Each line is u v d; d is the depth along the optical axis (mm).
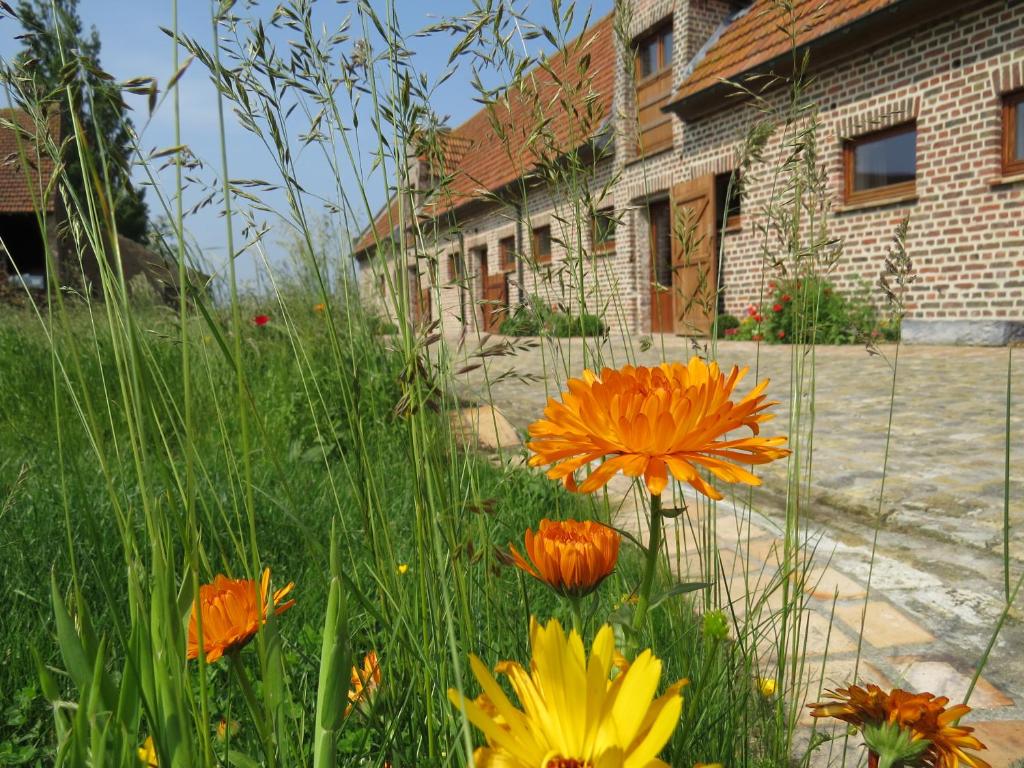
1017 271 7590
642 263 12641
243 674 761
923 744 814
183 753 571
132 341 588
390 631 869
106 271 630
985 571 2438
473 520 1106
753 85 9828
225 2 628
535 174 1284
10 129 670
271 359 4141
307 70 866
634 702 507
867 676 1817
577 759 500
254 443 3379
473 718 499
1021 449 3719
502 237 16125
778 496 3359
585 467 1396
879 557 2615
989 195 7777
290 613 1707
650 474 731
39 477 2590
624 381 839
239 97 813
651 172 12492
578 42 1267
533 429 837
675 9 11852
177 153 562
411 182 966
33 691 1419
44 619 1662
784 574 1276
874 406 5043
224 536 2057
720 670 1196
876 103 8773
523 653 1097
